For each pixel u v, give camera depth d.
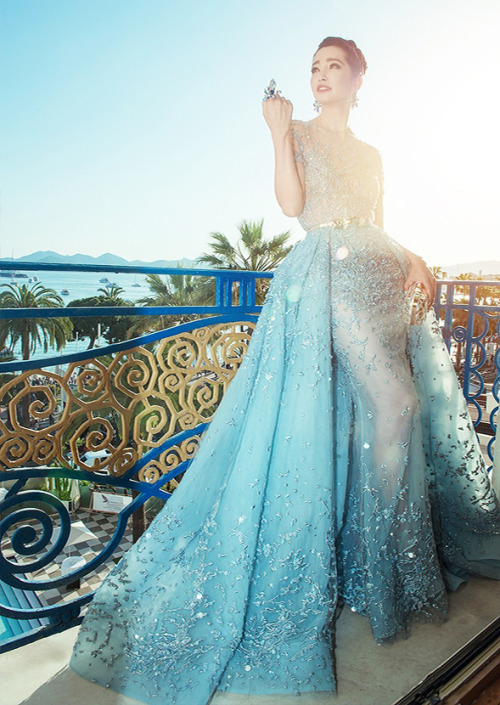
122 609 1.48
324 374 1.52
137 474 1.79
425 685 1.34
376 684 1.35
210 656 1.33
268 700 1.28
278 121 1.58
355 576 1.68
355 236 1.64
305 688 1.29
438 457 1.92
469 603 1.75
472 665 1.44
